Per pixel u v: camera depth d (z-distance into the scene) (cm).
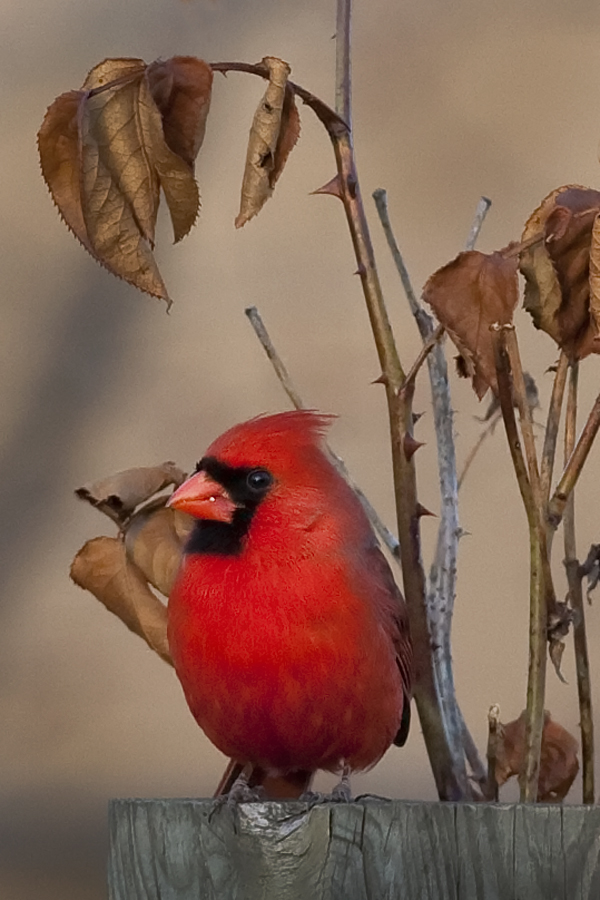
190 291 847
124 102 420
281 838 373
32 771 759
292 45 865
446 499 489
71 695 788
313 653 457
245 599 457
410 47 881
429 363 496
